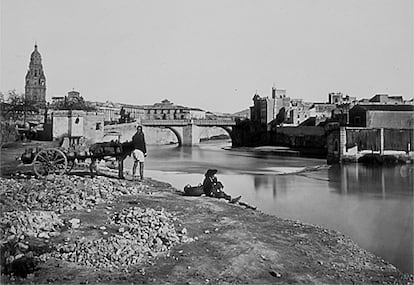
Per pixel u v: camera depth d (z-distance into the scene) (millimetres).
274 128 100875
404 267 13977
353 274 12922
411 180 37625
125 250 12305
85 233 13609
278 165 52875
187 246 13570
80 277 10477
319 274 12477
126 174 31609
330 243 16094
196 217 17703
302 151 78250
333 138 53594
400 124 54312
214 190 23969
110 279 10492
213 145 114312
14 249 11523
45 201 17562
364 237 17781
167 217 16891
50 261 11336
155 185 26953
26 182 21047
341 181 37156
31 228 13508
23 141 36312
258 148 88875
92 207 17812
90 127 41031
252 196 29156
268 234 16219
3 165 25266
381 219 21547
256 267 12312
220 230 15820
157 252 12742
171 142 108438
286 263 12969
